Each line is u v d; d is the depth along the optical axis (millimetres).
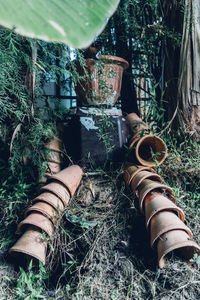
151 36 3229
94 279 1868
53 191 2062
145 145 2732
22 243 1795
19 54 2215
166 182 2535
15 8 721
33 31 729
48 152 2510
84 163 2531
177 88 2824
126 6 2857
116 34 3166
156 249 1871
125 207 2281
